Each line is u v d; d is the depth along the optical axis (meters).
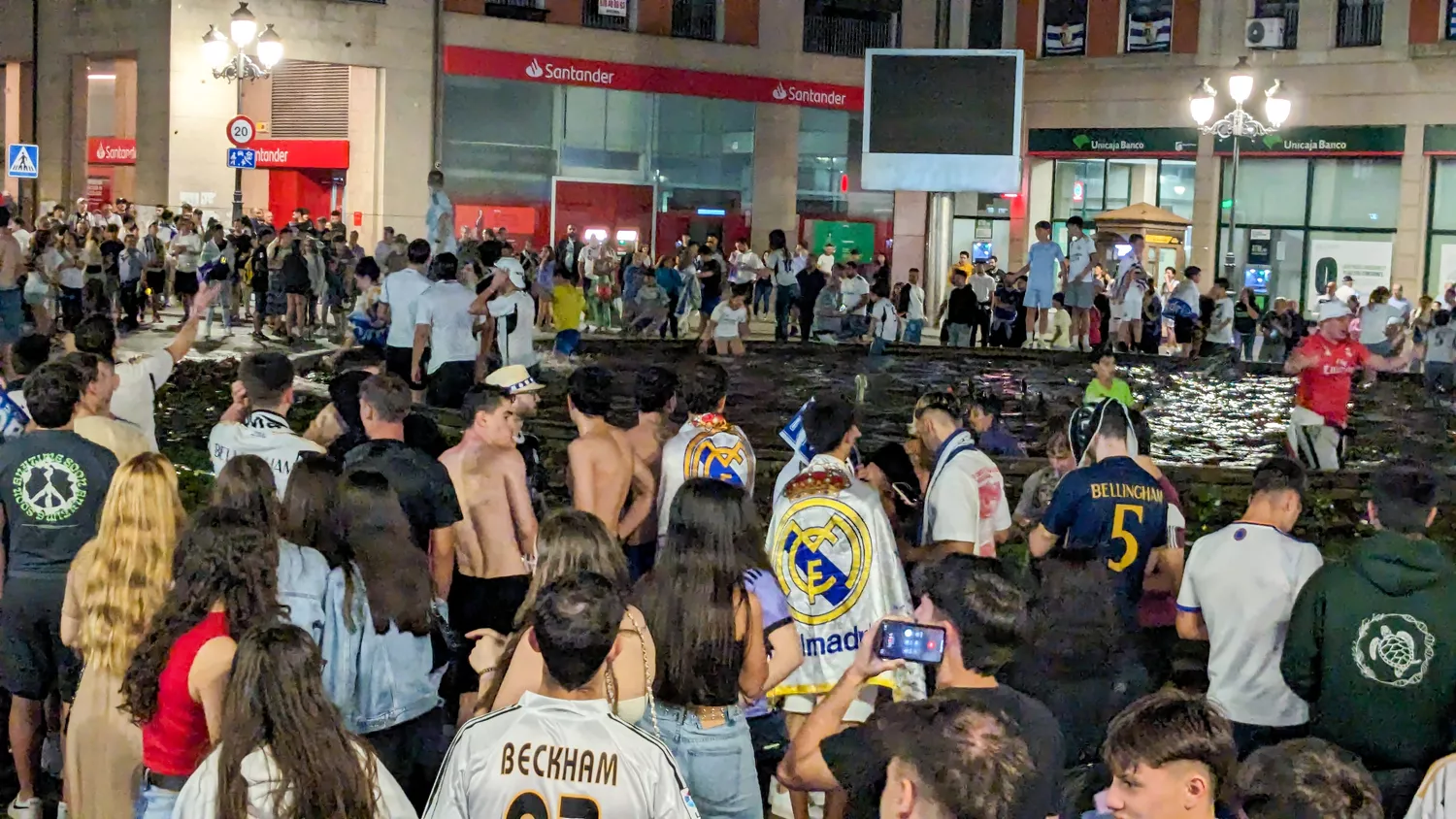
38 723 6.27
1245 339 27.20
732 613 4.76
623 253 31.81
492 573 6.61
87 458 6.14
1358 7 33.59
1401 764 5.02
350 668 5.15
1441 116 32.62
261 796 3.56
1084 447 7.75
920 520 7.37
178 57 31.64
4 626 6.12
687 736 4.80
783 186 38.34
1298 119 34.44
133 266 24.34
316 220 29.00
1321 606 5.09
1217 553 5.75
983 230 38.91
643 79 35.84
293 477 5.23
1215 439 16.56
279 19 31.81
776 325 28.75
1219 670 5.74
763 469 11.98
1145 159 36.62
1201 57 35.41
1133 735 3.42
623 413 12.18
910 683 5.25
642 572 7.20
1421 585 4.97
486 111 34.50
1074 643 5.07
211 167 32.19
